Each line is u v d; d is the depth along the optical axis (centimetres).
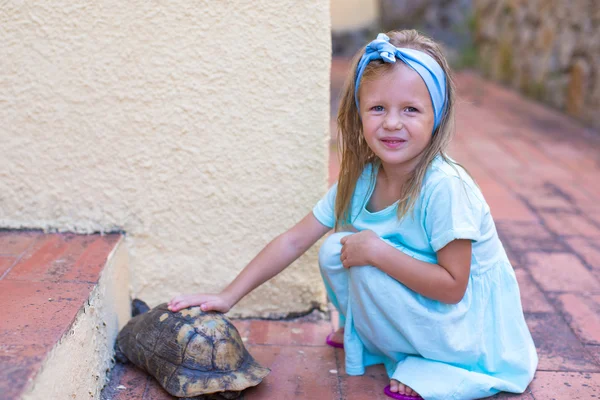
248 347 210
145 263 222
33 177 216
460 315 179
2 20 204
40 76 208
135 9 202
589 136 501
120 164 215
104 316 190
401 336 184
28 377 131
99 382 181
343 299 197
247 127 212
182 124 212
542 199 358
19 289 176
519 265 275
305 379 193
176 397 180
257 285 198
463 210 172
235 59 206
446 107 179
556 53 584
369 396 185
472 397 181
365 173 193
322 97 210
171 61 206
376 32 838
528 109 594
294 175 217
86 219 219
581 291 251
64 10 203
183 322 183
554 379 194
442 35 816
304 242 201
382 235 186
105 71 207
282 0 202
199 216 220
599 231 314
